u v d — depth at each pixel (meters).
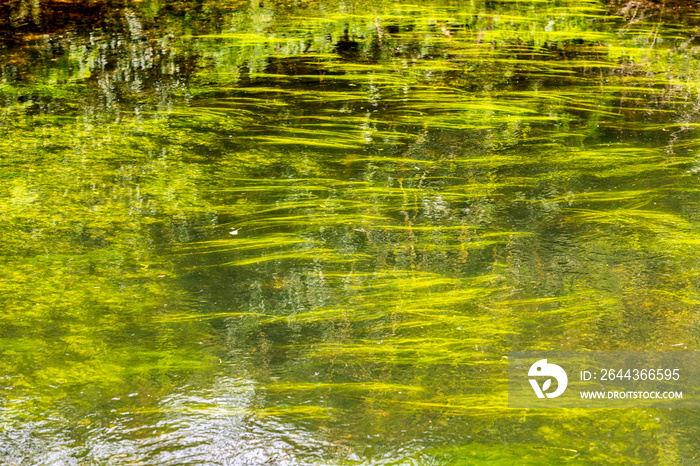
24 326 3.46
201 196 5.16
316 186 5.34
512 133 6.57
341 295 3.79
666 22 11.54
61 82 8.00
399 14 11.88
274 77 8.35
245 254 4.28
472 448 2.62
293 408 2.86
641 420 2.77
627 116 7.04
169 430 2.74
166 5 12.34
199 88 7.87
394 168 5.73
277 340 3.38
